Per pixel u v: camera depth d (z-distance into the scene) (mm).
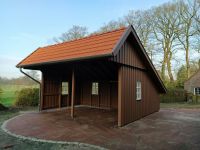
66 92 12031
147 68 9547
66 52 7977
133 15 23062
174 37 21797
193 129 6668
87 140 5305
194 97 19578
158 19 21938
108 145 4902
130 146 4844
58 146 4762
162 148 4719
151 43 22406
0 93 13305
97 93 12430
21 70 9773
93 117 8742
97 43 7082
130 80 7926
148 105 10000
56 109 11031
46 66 9523
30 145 4809
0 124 7156
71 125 7094
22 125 7004
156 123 7707
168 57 22344
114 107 11594
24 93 12727
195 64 26281
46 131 6195
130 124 7477
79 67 9172
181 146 4871
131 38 7535
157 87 11352
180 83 25078
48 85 10773
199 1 20078
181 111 11547
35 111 10375
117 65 7324
